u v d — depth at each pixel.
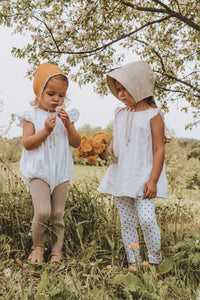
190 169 4.59
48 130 2.10
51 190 2.21
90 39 3.48
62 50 3.36
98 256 2.29
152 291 1.69
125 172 2.14
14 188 2.86
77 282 1.68
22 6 3.12
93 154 2.22
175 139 6.77
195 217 3.54
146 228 2.03
